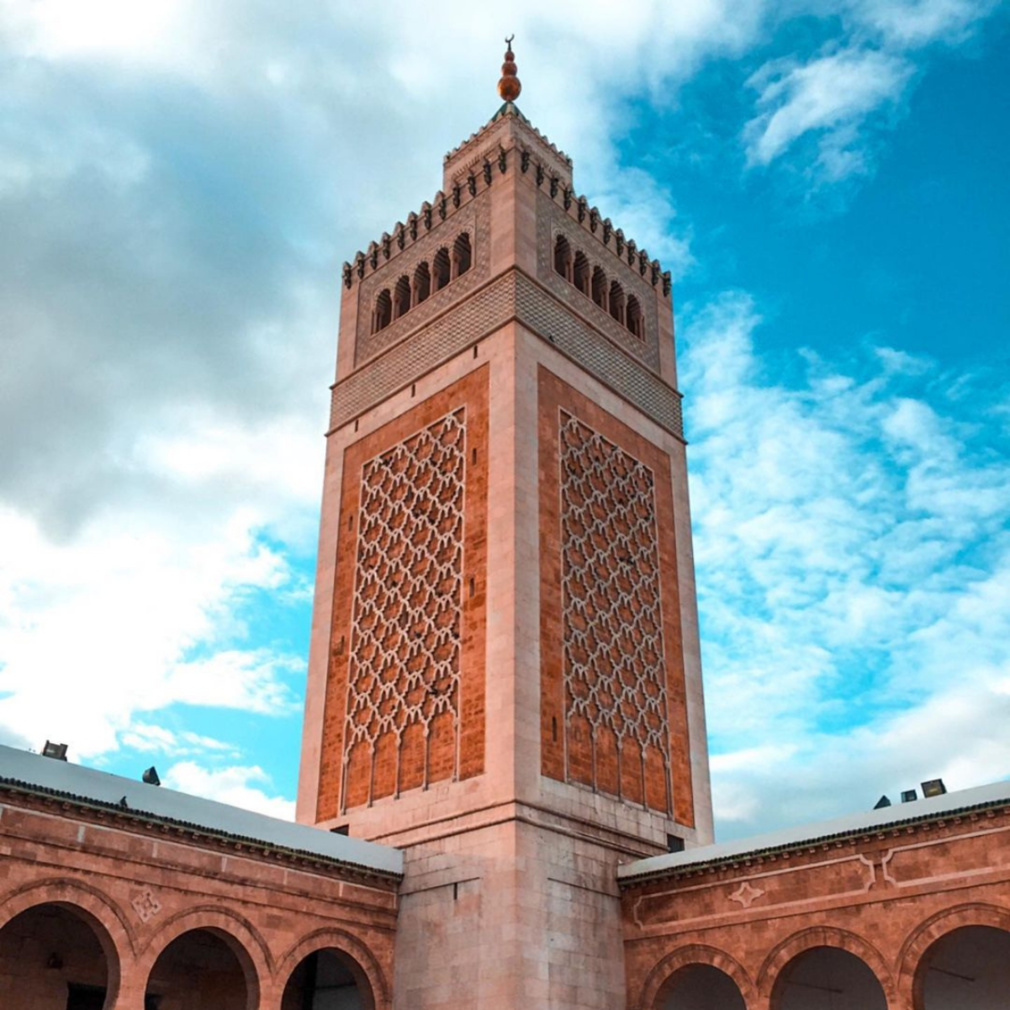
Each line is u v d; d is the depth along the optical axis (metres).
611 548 41.69
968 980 33.44
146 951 28.23
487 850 33.28
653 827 38.09
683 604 44.31
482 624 36.91
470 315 43.44
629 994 33.78
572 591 38.91
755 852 32.06
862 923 29.33
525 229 43.94
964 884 27.80
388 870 35.03
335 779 39.78
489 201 45.41
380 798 37.75
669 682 41.91
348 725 40.34
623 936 34.66
